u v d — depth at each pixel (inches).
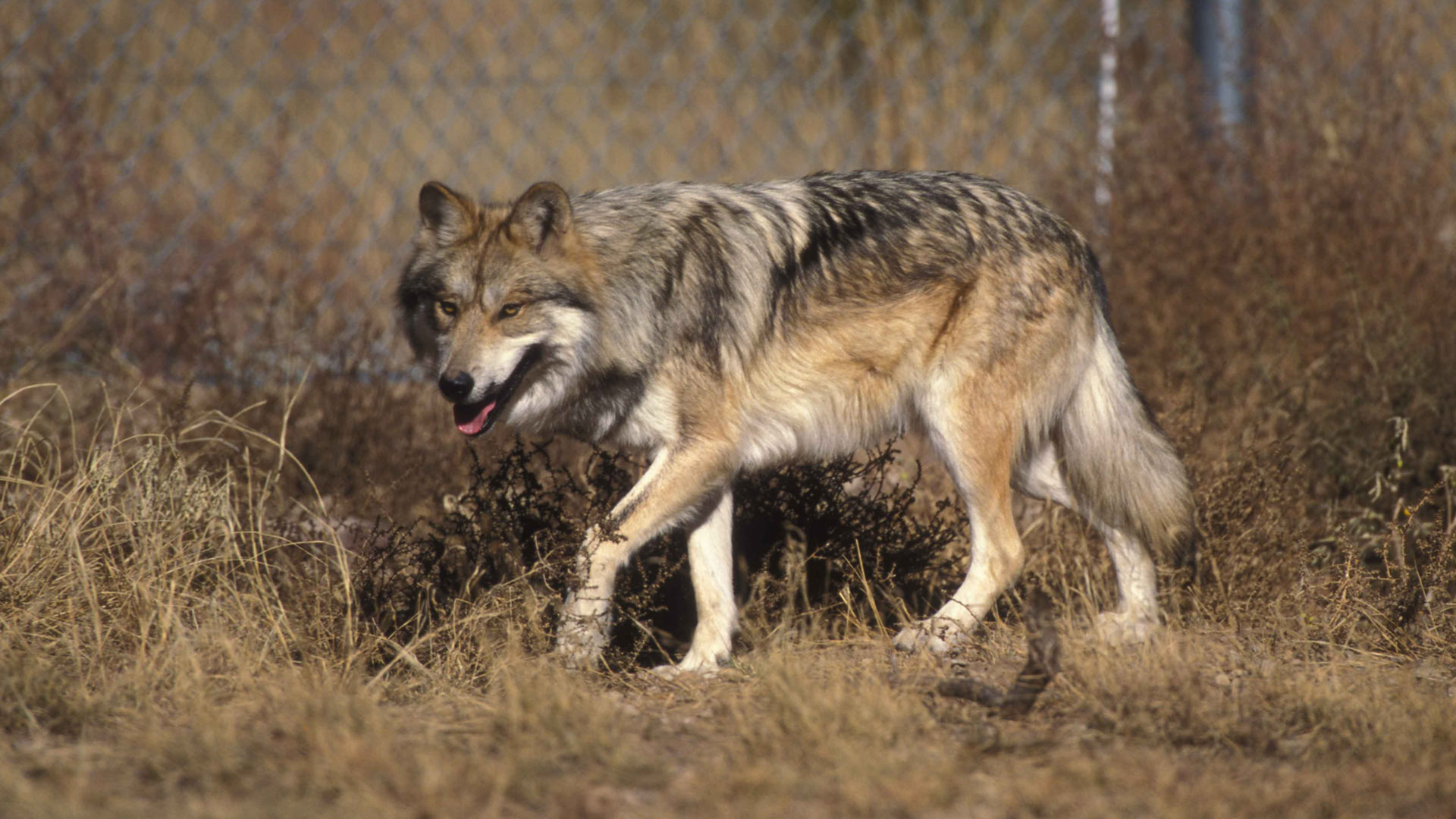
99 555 499.2
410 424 673.6
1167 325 721.6
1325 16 946.7
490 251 499.2
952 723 408.2
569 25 1446.9
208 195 887.1
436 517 613.0
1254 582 544.1
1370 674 449.1
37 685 400.2
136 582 468.8
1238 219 764.6
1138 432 559.5
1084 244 567.8
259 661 433.4
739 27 1378.0
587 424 525.7
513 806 327.0
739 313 514.6
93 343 748.0
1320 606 534.0
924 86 1046.4
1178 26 913.5
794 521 569.9
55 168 784.9
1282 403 675.4
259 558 526.3
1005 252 539.2
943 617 518.3
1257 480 573.6
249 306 780.0
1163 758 360.2
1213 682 451.8
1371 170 766.5
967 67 1072.2
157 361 730.2
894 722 385.4
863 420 546.6
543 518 519.2
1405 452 631.2
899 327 533.6
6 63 811.4
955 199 545.6
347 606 472.4
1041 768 355.3
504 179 1206.3
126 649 468.1
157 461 544.1
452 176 1206.3
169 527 511.2
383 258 962.7
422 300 518.3
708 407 509.4
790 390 529.0
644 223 514.6
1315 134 789.9
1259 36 868.0
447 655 468.1
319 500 559.8
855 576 542.0
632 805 329.7
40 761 351.6
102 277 765.9
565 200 495.5
